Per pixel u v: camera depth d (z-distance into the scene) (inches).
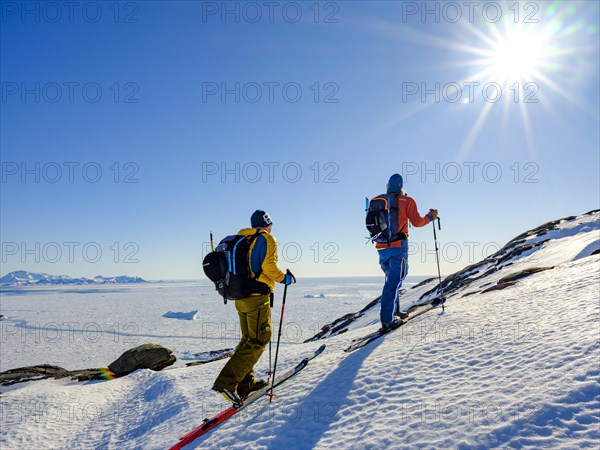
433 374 142.0
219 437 141.5
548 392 107.5
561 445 88.5
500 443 94.5
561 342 135.1
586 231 542.0
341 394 145.5
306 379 173.6
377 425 117.6
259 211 171.9
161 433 173.0
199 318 6058.1
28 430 221.6
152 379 279.0
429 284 730.8
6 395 297.4
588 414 95.3
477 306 224.7
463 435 101.0
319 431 124.9
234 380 158.9
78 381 359.6
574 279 220.1
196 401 199.3
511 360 134.6
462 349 157.6
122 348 3388.3
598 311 153.6
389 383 143.8
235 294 158.6
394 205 215.5
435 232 243.8
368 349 191.6
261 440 130.0
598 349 120.9
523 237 689.6
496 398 113.3
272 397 163.8
